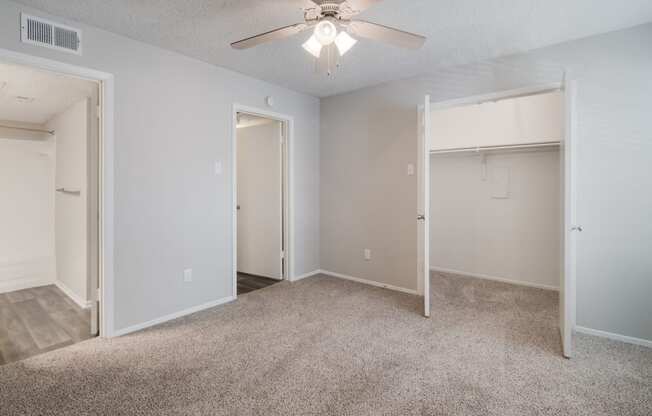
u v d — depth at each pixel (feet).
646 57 7.72
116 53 8.11
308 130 13.79
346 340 8.07
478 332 8.52
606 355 7.32
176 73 9.34
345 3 5.69
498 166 13.33
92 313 8.34
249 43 6.52
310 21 6.04
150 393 5.96
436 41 8.60
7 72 8.48
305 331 8.59
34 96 10.41
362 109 12.82
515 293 11.76
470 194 14.07
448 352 7.48
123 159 8.27
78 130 10.80
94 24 7.64
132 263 8.53
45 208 13.24
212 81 10.24
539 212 12.53
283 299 11.07
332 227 13.97
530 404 5.66
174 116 9.30
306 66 10.41
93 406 5.61
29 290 12.30
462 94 10.35
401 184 11.85
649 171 7.74
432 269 15.24
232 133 10.85
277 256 13.56
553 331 8.58
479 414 5.42
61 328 8.86
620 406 5.60
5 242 12.37
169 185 9.23
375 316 9.59
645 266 7.83
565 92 7.05
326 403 5.69
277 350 7.57
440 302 10.78
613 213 8.13
